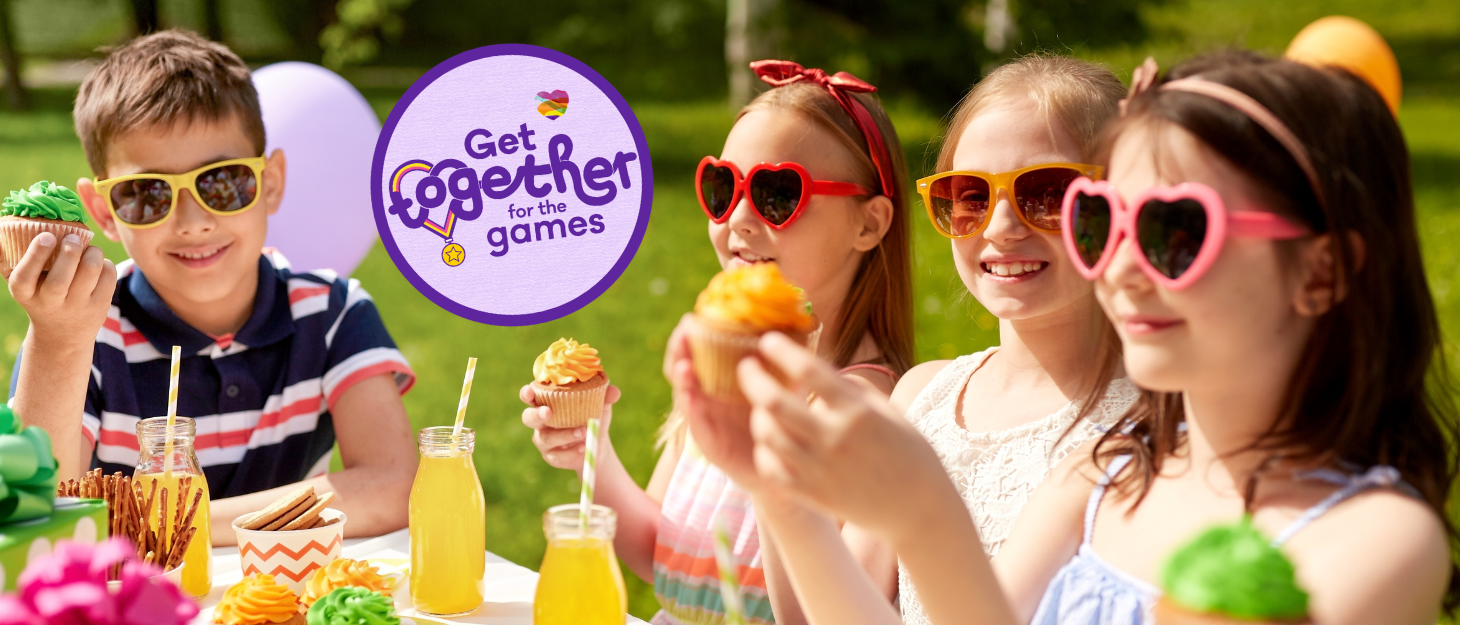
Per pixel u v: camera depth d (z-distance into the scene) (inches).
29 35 1122.7
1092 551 59.8
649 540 94.0
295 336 101.1
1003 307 74.4
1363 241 47.5
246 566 73.7
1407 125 593.9
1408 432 50.1
